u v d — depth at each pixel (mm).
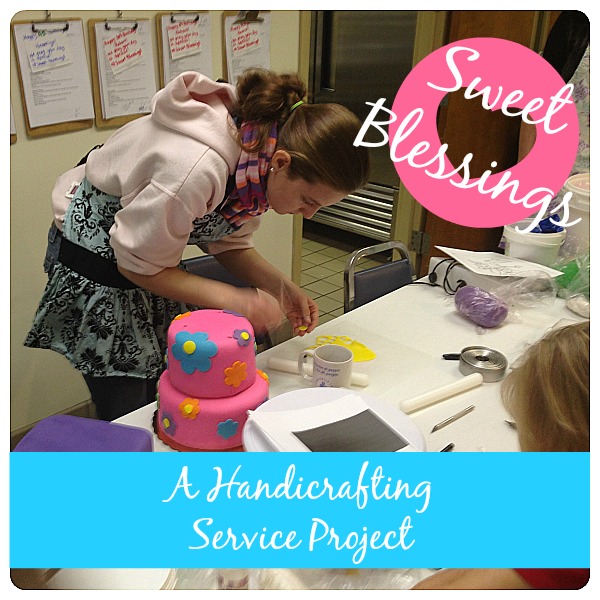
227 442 1105
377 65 3268
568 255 1880
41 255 1966
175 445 1123
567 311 1714
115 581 836
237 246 1576
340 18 3314
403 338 1552
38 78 1806
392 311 1693
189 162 1193
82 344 1483
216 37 2244
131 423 1188
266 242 2756
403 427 1032
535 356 758
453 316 1676
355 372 1365
